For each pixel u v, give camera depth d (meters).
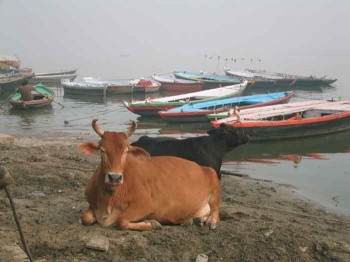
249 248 3.96
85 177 6.33
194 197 4.38
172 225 4.38
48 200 5.31
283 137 11.73
